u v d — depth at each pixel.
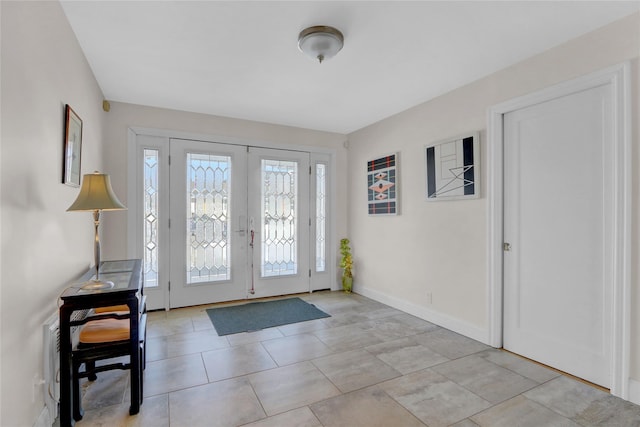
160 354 2.61
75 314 2.04
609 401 1.96
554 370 2.36
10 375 1.31
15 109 1.36
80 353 1.74
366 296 4.39
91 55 2.48
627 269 1.95
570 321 2.30
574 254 2.27
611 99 2.05
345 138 4.83
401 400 1.98
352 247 4.72
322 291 4.70
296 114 3.93
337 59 2.54
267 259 4.34
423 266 3.47
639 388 1.92
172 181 3.77
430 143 3.35
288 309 3.81
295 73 2.80
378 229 4.17
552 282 2.41
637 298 1.93
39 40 1.60
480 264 2.86
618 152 1.99
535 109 2.50
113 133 3.45
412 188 3.62
